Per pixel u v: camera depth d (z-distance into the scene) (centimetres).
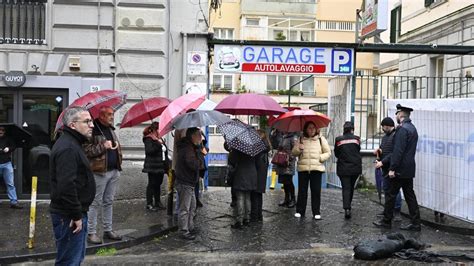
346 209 987
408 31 2106
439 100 957
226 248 788
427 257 721
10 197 1030
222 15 3431
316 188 983
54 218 500
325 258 732
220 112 856
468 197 884
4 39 1147
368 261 716
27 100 1141
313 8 3431
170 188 963
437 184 966
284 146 1095
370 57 2944
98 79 1172
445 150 944
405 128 880
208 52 1241
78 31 1168
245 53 1230
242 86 3288
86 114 511
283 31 3419
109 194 791
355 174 986
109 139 775
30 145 1081
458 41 1695
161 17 1199
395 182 898
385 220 918
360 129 1402
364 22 1248
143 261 719
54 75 1155
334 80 1477
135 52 1191
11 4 1152
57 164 493
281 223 952
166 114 827
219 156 2103
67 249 501
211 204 1111
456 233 885
